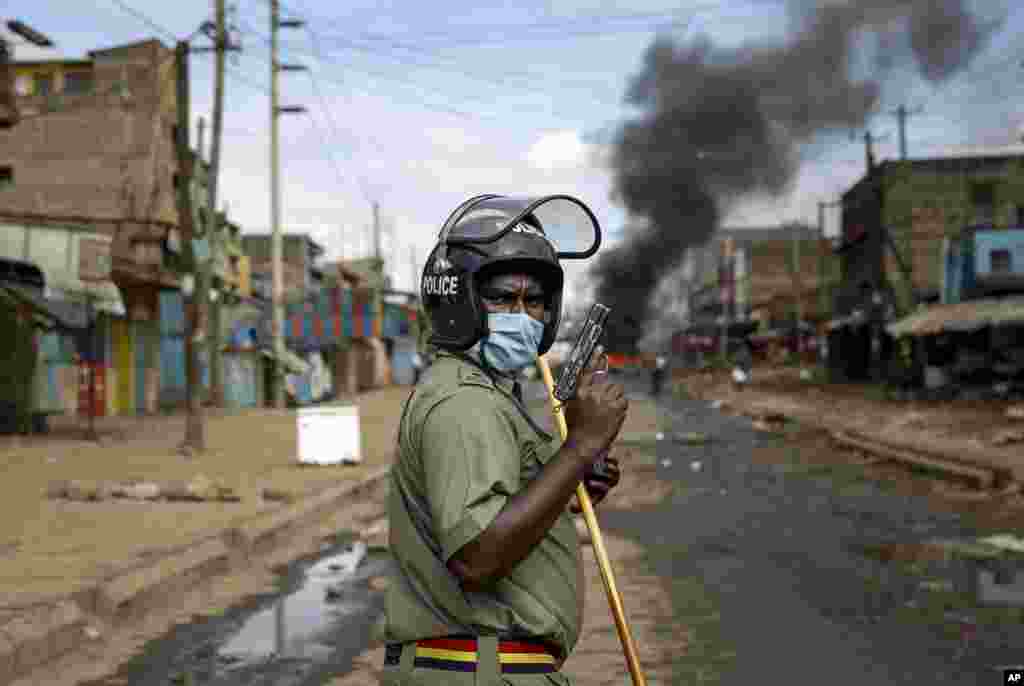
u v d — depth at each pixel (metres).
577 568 1.82
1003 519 9.91
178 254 31.66
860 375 50.19
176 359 31.14
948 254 38.81
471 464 1.65
